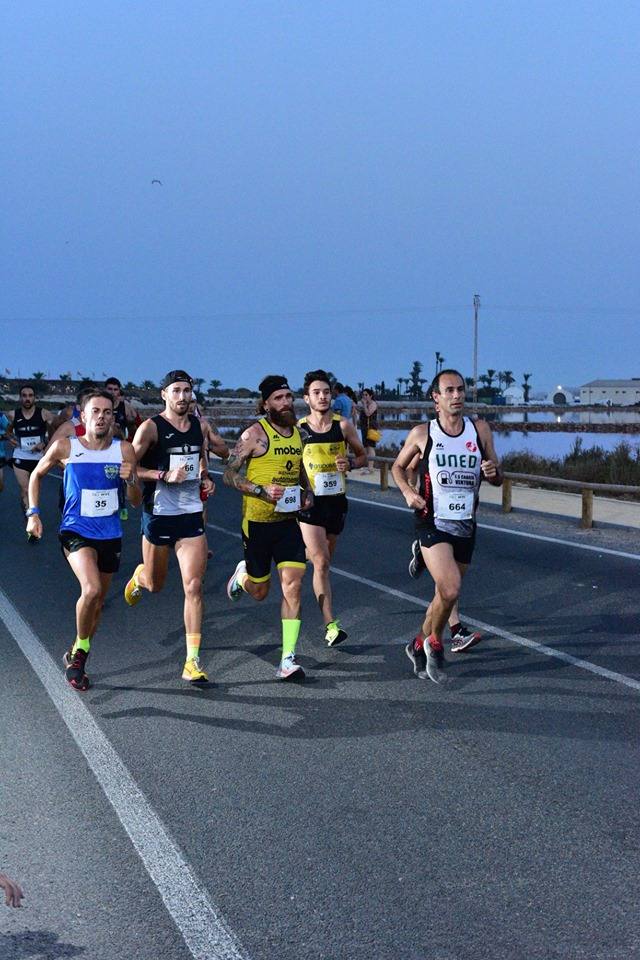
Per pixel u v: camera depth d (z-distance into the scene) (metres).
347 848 4.54
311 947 3.73
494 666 7.52
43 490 23.00
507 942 3.75
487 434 7.22
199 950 3.73
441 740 5.93
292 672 7.15
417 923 3.89
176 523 7.38
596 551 12.81
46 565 12.38
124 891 4.18
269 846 4.57
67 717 6.45
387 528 15.55
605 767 5.47
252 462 7.51
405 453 7.21
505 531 14.76
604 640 8.25
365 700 6.73
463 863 4.38
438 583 6.87
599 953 3.67
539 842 4.57
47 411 15.76
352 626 8.95
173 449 7.35
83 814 4.95
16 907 3.84
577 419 96.12
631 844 4.53
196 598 7.24
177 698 6.84
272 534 7.50
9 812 4.98
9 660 7.90
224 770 5.51
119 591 10.66
